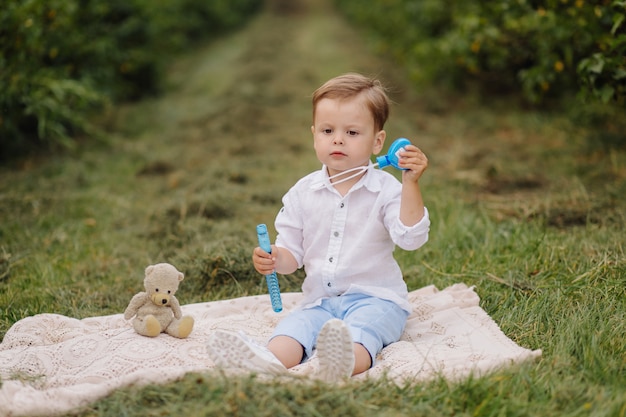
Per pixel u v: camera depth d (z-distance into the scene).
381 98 2.75
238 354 2.31
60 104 6.50
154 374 2.28
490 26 6.73
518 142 6.60
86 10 7.86
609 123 6.34
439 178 5.40
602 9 4.63
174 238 4.30
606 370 2.41
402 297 2.81
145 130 7.84
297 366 2.46
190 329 2.70
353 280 2.75
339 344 2.23
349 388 2.19
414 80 9.00
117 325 2.91
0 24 5.69
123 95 9.31
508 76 7.73
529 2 5.59
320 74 10.90
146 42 9.47
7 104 5.84
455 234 4.05
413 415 2.08
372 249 2.75
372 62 12.05
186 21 14.34
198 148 6.94
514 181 5.18
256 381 2.15
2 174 5.91
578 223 4.13
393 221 2.67
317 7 25.16
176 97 9.89
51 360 2.50
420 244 2.64
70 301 3.44
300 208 2.84
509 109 7.99
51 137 6.71
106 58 8.24
